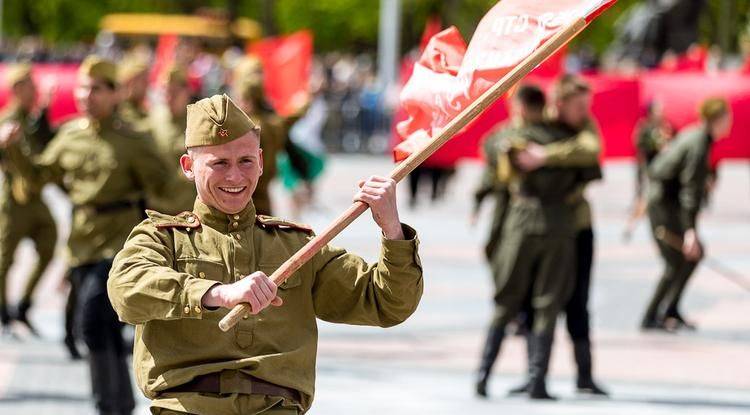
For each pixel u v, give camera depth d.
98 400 16.98
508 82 9.75
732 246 38.00
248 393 9.51
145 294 9.25
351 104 76.06
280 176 40.06
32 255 34.59
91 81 18.31
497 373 21.75
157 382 9.58
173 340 9.59
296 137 43.81
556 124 19.27
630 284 31.20
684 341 24.84
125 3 130.88
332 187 54.19
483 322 26.23
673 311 25.92
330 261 9.96
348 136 76.00
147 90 22.14
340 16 134.12
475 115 9.76
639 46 64.06
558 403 19.45
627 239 38.25
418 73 10.83
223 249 9.71
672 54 63.75
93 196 18.11
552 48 9.83
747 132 38.62
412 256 9.59
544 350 19.48
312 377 9.82
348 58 105.94
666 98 37.53
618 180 63.56
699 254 24.50
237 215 9.80
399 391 20.06
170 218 9.83
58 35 129.88
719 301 29.19
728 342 24.80
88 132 18.39
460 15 122.56
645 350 23.92
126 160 18.27
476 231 41.34
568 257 19.27
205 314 9.57
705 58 40.69
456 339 24.52
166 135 20.42
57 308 27.09
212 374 9.53
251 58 20.62
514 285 19.47
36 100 22.36
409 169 9.67
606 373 21.84
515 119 19.52
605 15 114.69
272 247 9.87
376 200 9.48
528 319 19.83
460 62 10.84
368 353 23.03
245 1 135.12
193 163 9.76
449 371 21.72
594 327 26.17
